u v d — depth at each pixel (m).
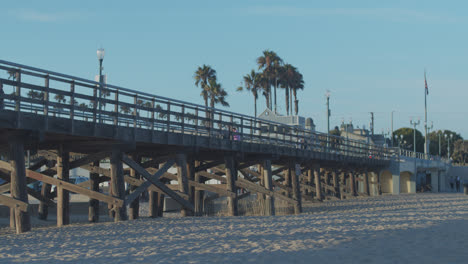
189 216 19.59
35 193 17.52
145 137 17.30
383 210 25.62
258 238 12.41
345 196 41.72
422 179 69.12
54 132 14.08
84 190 16.34
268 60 74.56
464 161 128.88
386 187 57.00
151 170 21.41
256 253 9.97
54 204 17.97
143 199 39.66
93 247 11.40
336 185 37.81
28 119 13.44
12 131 13.71
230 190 22.33
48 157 18.39
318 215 20.72
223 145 21.50
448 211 23.55
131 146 16.64
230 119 22.41
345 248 10.40
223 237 12.77
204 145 20.41
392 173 51.88
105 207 26.83
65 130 14.35
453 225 15.23
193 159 22.78
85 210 26.94
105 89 15.77
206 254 10.02
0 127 12.74
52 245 11.77
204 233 13.73
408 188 57.19
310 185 35.81
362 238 12.05
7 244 12.03
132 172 20.75
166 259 9.56
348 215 20.45
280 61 75.75
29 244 11.98
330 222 16.61
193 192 22.77
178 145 19.12
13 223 19.48
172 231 14.26
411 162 55.97
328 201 36.41
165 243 11.83
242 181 25.11
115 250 10.88
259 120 24.72
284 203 30.20
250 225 15.74
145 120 17.42
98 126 15.45
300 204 27.58
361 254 9.55
